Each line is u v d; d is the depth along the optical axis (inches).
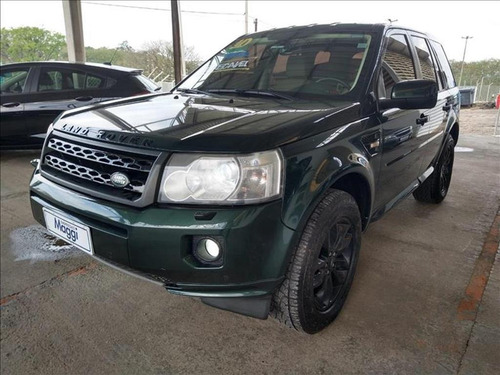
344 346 71.8
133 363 67.6
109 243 61.4
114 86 199.3
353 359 68.7
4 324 77.2
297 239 61.4
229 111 73.2
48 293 87.9
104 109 79.8
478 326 77.2
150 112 74.3
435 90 79.9
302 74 93.2
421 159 117.9
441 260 104.0
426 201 146.9
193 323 78.2
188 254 58.0
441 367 66.6
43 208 73.0
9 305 83.2
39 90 194.9
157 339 73.5
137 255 58.8
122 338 73.7
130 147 61.1
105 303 84.4
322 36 100.8
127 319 79.2
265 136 59.2
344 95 84.2
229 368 66.7
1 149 198.7
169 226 56.3
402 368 66.6
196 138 58.8
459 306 83.7
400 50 103.2
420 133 110.1
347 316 80.4
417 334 74.9
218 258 57.6
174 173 57.4
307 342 73.0
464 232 122.3
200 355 69.7
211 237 56.6
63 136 72.1
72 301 85.0
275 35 109.7
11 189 158.2
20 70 196.4
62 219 68.8
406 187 113.6
